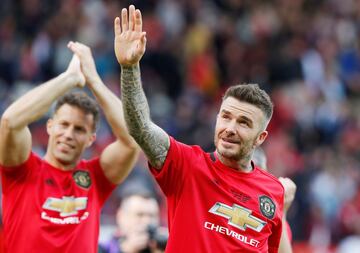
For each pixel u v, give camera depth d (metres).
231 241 16.62
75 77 20.47
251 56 61.16
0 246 26.52
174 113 53.25
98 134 45.31
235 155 16.91
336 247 45.53
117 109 20.92
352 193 51.75
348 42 67.44
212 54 61.09
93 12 57.25
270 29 63.78
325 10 68.81
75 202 20.28
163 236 22.64
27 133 19.86
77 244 19.91
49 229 19.78
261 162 20.41
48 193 20.09
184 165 16.84
